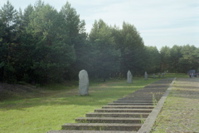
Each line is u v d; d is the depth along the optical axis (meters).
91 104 13.93
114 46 53.03
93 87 29.72
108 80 49.94
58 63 28.69
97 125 7.70
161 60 97.94
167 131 6.69
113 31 61.88
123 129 7.47
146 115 9.22
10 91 21.88
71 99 17.08
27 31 27.89
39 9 34.94
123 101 14.06
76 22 43.19
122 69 61.31
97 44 47.12
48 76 30.20
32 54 26.84
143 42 69.19
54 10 32.84
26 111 12.15
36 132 7.62
